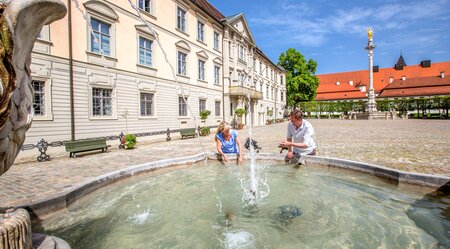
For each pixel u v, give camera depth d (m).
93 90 12.79
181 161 5.45
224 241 2.47
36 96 10.37
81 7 11.99
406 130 17.75
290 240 2.45
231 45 27.67
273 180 4.45
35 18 1.57
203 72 22.73
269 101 42.56
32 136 10.05
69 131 11.45
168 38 17.81
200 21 21.97
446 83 66.00
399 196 3.53
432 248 2.18
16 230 1.44
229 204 3.47
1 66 1.31
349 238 2.43
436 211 2.99
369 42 44.06
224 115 26.27
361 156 7.61
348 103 52.25
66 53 11.33
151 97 16.58
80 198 3.59
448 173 5.21
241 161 5.56
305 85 50.53
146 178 4.74
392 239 2.37
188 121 20.06
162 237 2.56
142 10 15.48
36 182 5.30
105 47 13.39
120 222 2.93
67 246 1.78
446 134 14.32
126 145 11.50
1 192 4.58
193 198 3.73
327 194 3.70
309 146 5.21
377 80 86.94
